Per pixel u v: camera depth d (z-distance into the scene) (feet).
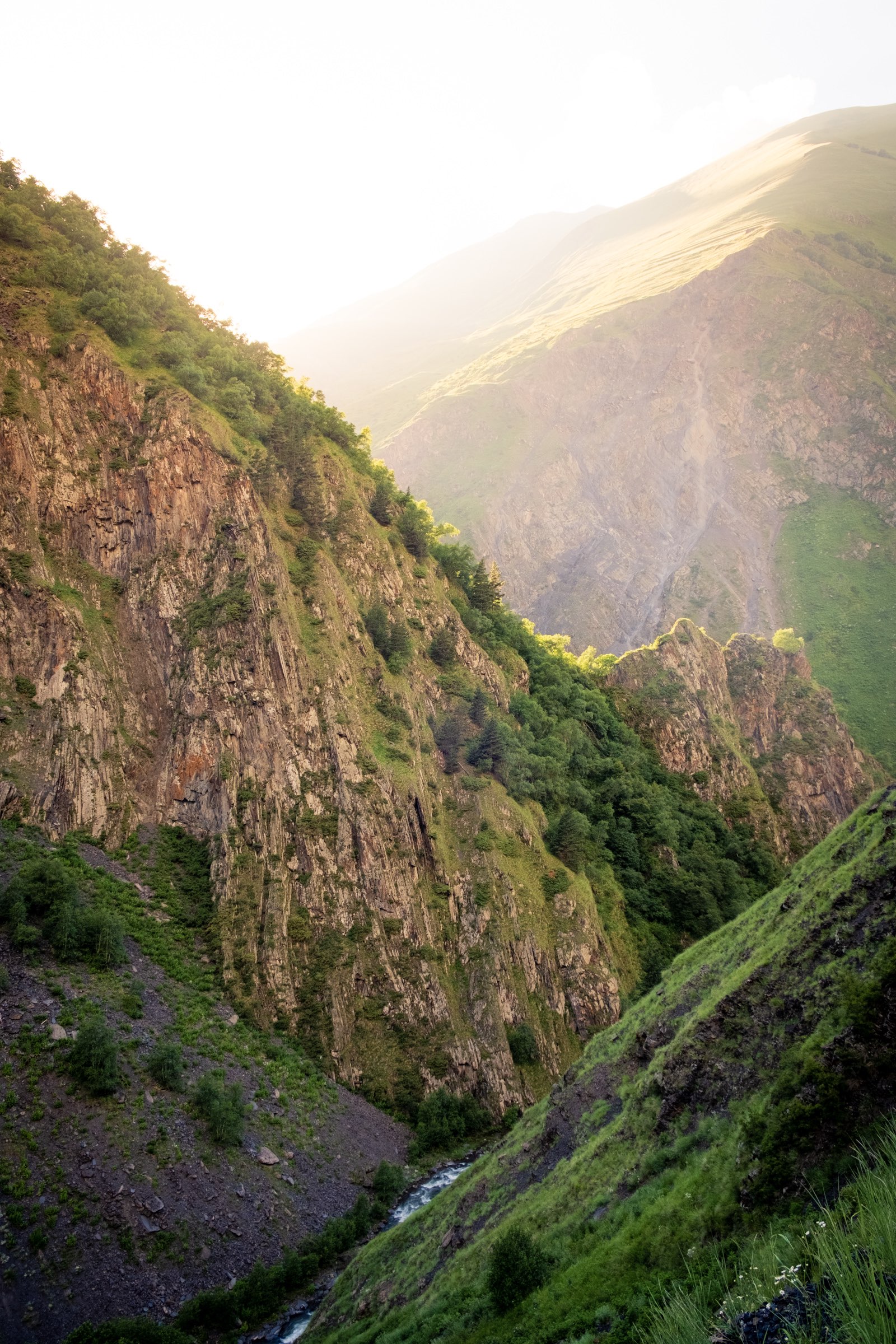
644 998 217.15
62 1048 223.71
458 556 574.97
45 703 318.45
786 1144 104.06
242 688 344.08
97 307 410.31
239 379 457.27
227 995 286.05
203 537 374.63
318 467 455.22
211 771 331.57
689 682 619.26
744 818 562.66
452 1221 189.37
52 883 264.72
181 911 301.43
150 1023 251.80
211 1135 230.48
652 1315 96.84
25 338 383.24
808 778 612.70
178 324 450.71
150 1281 190.80
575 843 414.62
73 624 337.31
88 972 254.27
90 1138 208.44
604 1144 158.51
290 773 336.90
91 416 381.19
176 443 382.01
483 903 351.46
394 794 353.10
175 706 345.51
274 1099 259.60
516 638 576.20
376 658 399.65
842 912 132.87
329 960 308.81
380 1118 283.79
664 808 510.17
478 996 327.67
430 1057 307.17
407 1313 163.32
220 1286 198.59
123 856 306.35
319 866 325.21
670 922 449.89
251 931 302.25
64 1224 190.08
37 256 419.95
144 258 488.44
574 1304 115.24
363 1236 232.12
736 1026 139.95
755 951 162.09
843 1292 59.26
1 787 289.74
